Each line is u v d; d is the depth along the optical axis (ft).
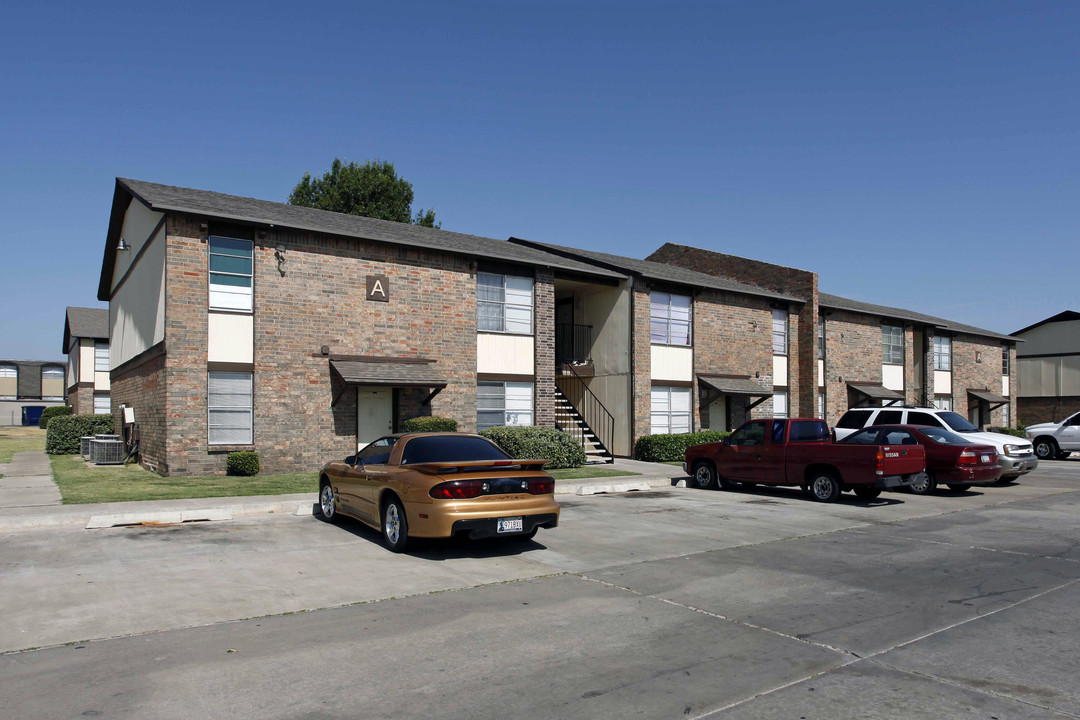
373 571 27.63
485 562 29.48
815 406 93.61
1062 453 88.48
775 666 17.92
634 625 21.25
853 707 15.44
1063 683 16.84
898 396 103.45
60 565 27.84
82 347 137.90
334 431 58.18
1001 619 21.95
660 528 37.93
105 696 15.72
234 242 54.85
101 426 85.51
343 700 15.64
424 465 30.32
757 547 33.17
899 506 46.91
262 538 33.63
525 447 62.49
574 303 85.46
